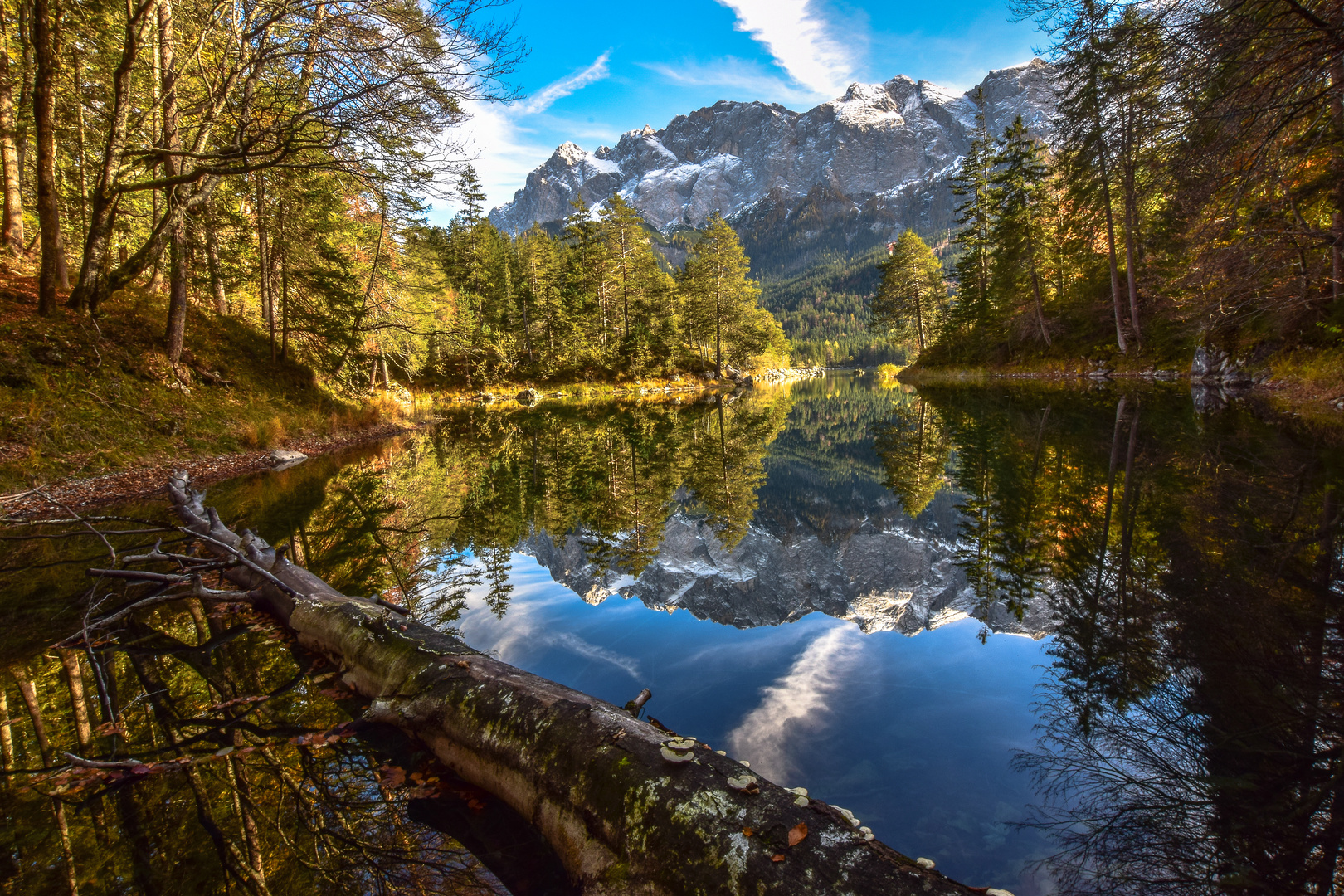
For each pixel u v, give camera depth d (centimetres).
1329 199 957
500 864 171
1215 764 191
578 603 435
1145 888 147
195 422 1006
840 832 143
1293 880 144
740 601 438
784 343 6475
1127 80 743
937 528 580
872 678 291
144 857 174
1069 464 748
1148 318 1938
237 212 1499
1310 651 253
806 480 964
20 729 251
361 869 169
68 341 903
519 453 1276
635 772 167
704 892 137
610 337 4444
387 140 777
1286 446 684
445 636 288
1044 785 195
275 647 328
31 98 1252
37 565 483
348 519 660
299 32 770
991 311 2888
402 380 2944
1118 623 304
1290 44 579
